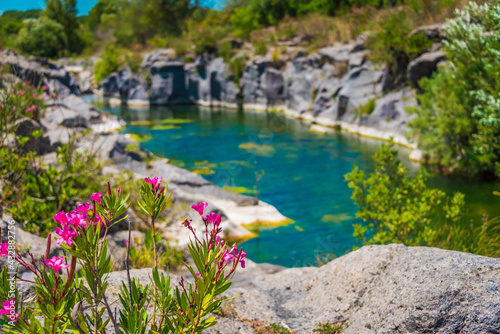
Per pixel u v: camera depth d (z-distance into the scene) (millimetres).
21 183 5660
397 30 14148
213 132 16750
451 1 13633
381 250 3240
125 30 35406
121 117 20125
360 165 11383
